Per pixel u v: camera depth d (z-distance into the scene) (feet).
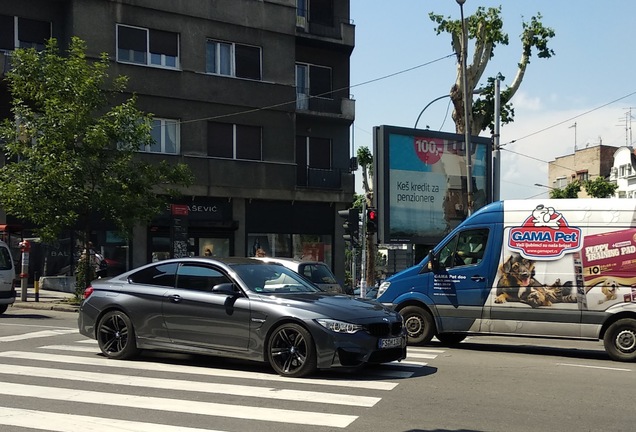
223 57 104.12
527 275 41.60
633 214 39.96
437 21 98.53
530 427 22.75
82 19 91.20
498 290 42.16
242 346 31.14
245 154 105.19
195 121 100.07
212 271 33.09
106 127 69.00
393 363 35.42
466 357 39.14
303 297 31.35
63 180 66.18
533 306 41.29
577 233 40.78
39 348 38.91
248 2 105.50
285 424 22.65
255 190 104.73
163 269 34.50
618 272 39.73
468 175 86.48
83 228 73.05
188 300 32.58
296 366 30.19
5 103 89.76
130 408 24.71
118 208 69.21
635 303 39.24
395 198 95.55
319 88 116.67
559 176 252.62
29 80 69.41
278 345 30.55
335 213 114.83
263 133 106.52
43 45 92.38
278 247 108.47
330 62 117.60
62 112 67.36
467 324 42.88
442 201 99.71
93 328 35.53
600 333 39.99
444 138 99.96
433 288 43.86
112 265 93.09
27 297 79.30
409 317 44.50
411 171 97.09
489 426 22.79
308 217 111.75
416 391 28.12
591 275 40.22
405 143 96.68
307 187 109.70
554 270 41.04
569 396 27.86
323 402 25.77
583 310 40.19
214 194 101.04
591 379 32.22
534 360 39.04
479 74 98.32
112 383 29.04
